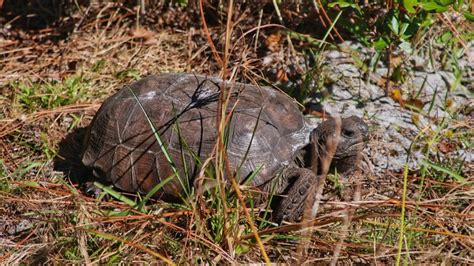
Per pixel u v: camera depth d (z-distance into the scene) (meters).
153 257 5.55
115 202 6.19
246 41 8.33
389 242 5.77
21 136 7.10
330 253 5.70
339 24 8.08
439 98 7.79
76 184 6.54
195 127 6.07
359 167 6.55
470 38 8.24
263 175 5.89
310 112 7.52
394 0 7.13
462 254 5.69
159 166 6.07
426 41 8.27
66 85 7.76
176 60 8.35
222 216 5.63
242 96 6.26
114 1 9.05
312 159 6.14
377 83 7.93
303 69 8.02
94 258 5.52
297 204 5.79
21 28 9.01
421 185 6.18
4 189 6.29
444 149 7.06
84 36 8.70
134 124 6.25
